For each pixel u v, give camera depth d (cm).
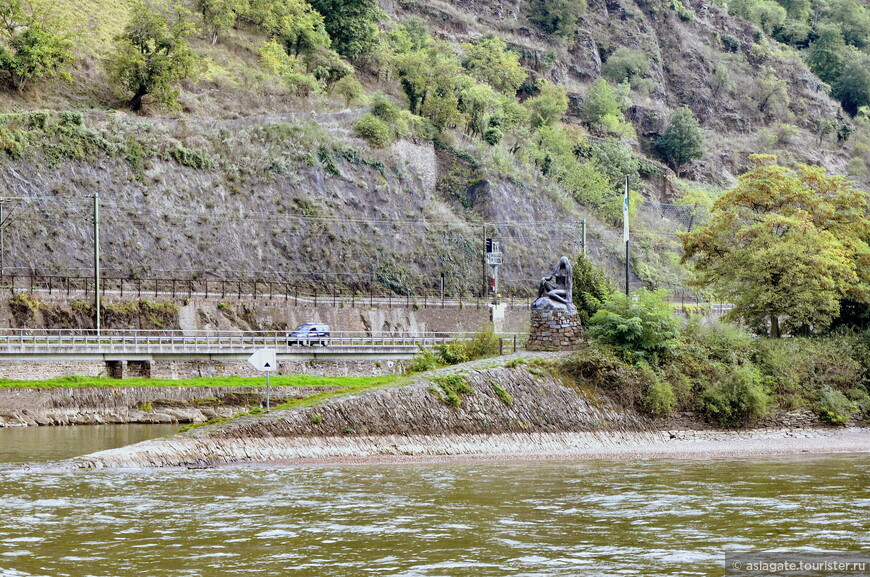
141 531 2473
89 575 2055
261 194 9756
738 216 6238
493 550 2298
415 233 10450
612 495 3086
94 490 3067
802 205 6247
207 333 7931
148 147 9406
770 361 5266
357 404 4144
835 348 5572
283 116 10981
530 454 4234
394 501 2936
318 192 10175
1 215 8100
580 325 5162
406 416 4206
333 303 8850
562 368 4794
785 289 5831
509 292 10669
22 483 3203
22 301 7438
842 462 4056
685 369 5006
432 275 10269
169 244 8875
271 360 4200
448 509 2808
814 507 2870
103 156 9050
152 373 6594
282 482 3284
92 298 7756
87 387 5978
